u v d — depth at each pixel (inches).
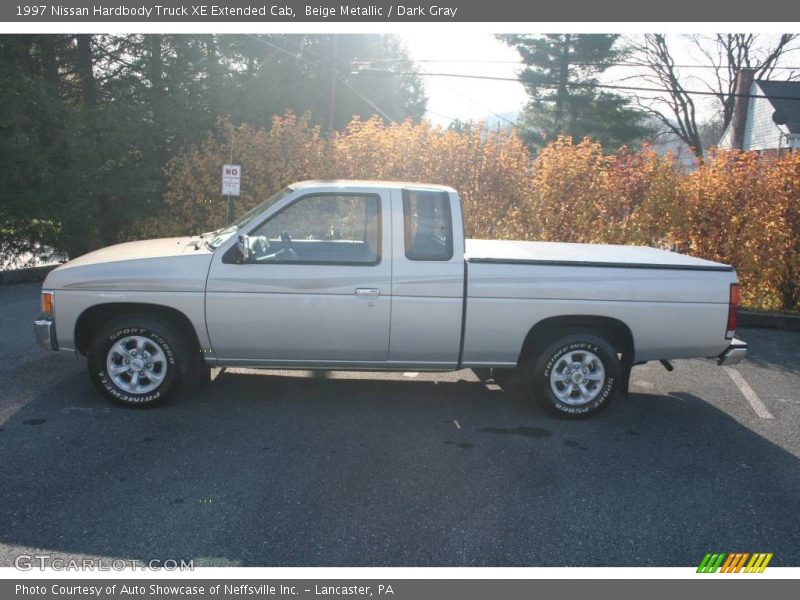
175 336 228.7
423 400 254.2
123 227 633.0
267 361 232.4
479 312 229.8
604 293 232.4
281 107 929.5
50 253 608.1
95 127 581.6
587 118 1301.7
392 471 189.8
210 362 232.2
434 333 229.9
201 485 176.6
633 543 157.8
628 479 191.5
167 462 189.6
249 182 545.3
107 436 206.5
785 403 269.6
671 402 266.2
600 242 460.1
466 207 494.9
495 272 229.9
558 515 168.9
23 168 535.8
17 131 518.0
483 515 167.0
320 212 229.8
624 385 242.8
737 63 1455.5
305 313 226.7
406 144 514.6
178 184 567.2
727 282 238.1
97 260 230.2
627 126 1296.8
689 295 235.8
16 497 167.2
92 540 150.0
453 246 230.4
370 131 526.6
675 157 466.6
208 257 226.8
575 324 240.1
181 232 577.0
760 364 330.0
